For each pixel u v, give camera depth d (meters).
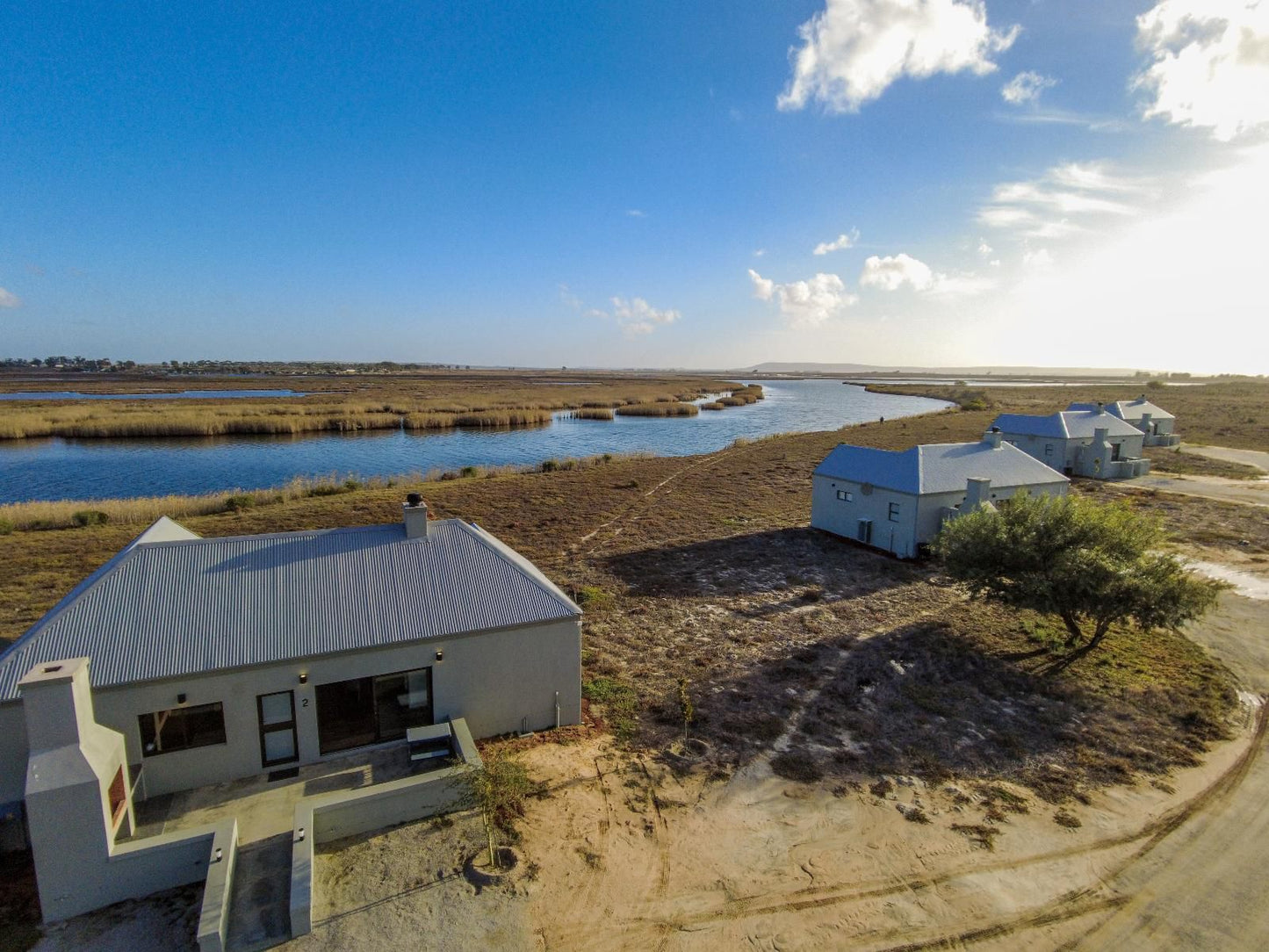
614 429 89.94
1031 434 51.97
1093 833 12.16
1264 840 11.93
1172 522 35.06
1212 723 15.95
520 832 11.66
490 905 10.07
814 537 34.03
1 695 10.60
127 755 11.43
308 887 9.51
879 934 9.84
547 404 113.94
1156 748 14.99
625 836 11.79
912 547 29.50
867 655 19.59
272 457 63.66
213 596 12.95
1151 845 11.84
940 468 30.73
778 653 19.73
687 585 26.14
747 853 11.48
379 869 10.65
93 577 13.62
